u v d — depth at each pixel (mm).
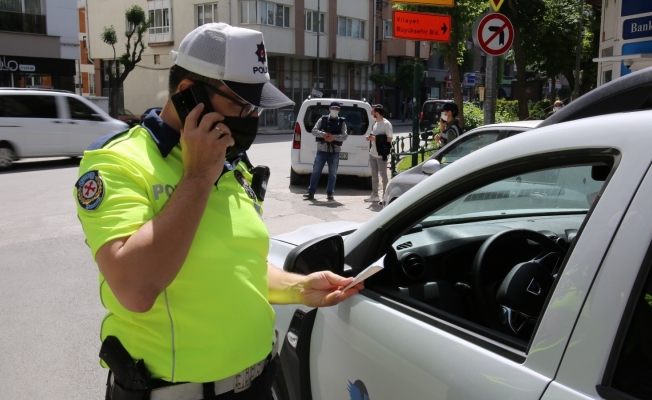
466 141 6371
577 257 1340
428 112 31000
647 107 1707
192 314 1496
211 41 1476
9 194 10414
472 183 1789
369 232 2158
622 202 1286
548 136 1548
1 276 5742
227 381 1571
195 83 1482
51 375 3773
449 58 16109
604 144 1386
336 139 9836
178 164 1541
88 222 1400
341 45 43156
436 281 2209
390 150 9773
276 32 37531
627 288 1226
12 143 13539
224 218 1562
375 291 1978
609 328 1232
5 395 3527
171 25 38406
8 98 13516
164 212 1367
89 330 4457
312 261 2094
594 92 1792
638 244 1229
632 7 9281
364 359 1840
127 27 40750
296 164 11281
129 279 1329
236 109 1523
